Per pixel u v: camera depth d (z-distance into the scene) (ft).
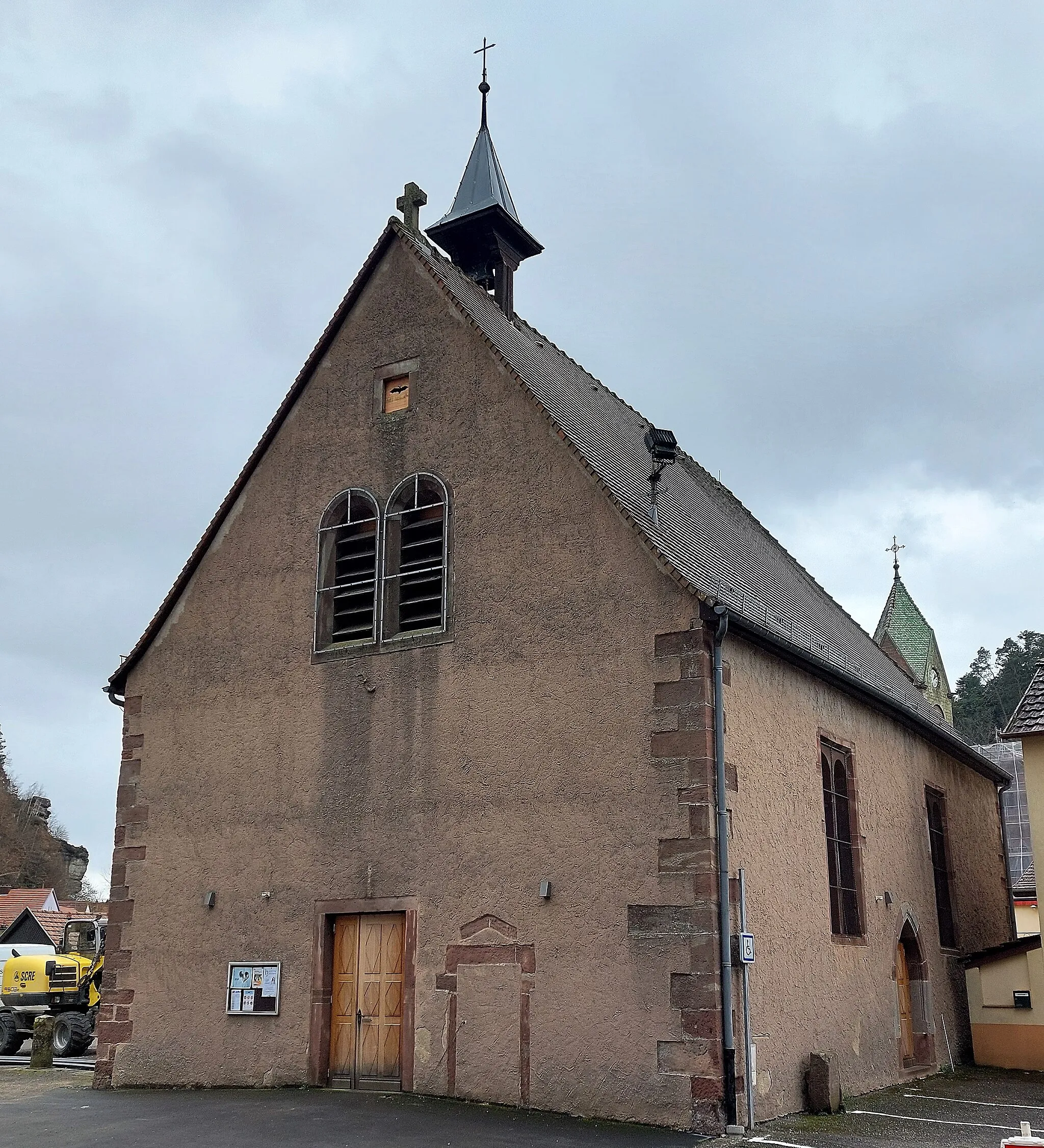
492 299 64.28
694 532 56.70
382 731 48.39
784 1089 42.01
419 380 51.90
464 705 46.50
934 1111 44.75
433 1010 44.24
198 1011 49.93
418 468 50.75
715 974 39.04
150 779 54.19
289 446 55.01
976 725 218.79
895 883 57.00
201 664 54.44
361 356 54.08
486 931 43.73
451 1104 42.09
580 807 42.86
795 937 44.93
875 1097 48.08
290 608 52.70
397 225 54.70
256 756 51.57
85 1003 78.33
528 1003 42.11
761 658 46.09
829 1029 46.75
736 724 43.21
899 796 59.57
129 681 56.39
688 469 74.13
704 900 39.65
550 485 46.75
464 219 67.82
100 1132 38.11
